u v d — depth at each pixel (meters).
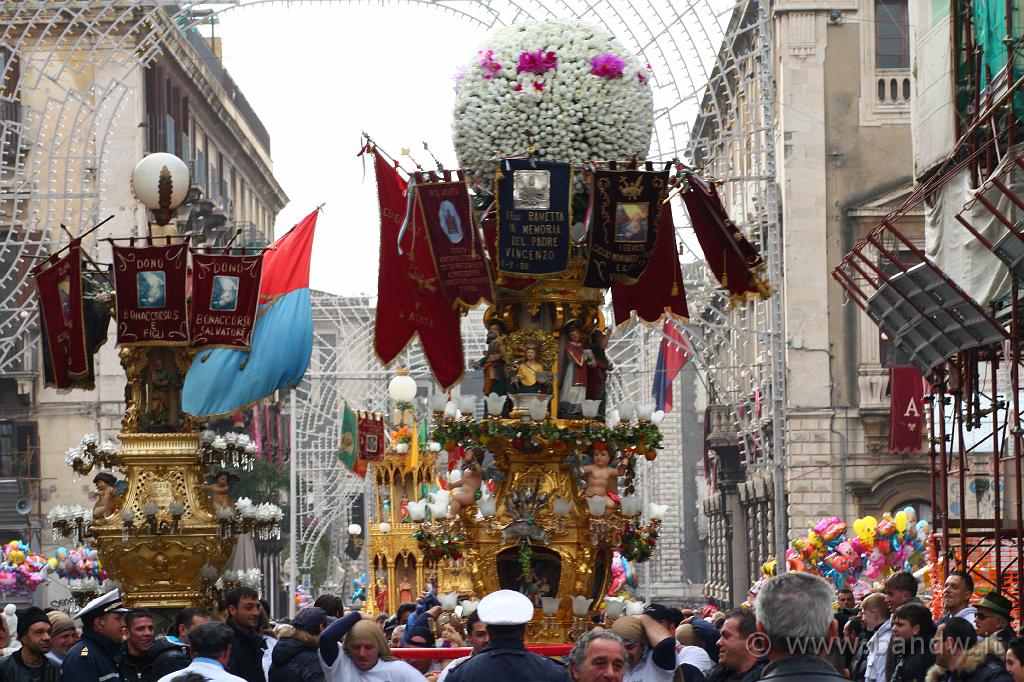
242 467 14.16
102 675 10.11
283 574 67.38
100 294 13.92
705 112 29.17
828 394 39.03
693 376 75.38
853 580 24.66
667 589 73.94
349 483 57.50
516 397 10.59
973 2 19.72
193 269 13.73
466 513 10.59
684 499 75.00
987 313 17.23
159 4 29.94
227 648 9.03
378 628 9.15
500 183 10.35
